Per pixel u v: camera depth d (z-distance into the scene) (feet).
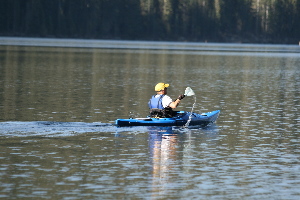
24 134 118.62
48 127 127.13
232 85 262.47
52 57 468.75
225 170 90.63
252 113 164.04
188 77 304.71
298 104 189.16
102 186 79.82
